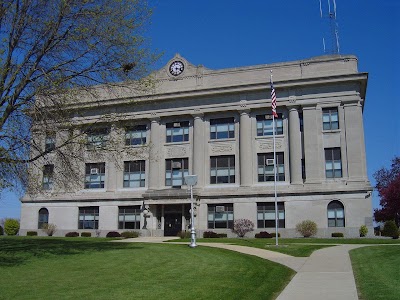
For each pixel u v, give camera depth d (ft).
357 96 141.49
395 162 214.28
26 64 65.10
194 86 156.97
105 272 51.26
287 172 144.97
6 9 62.95
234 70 154.30
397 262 58.44
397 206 169.78
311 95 144.77
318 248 84.38
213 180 152.35
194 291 40.57
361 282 44.65
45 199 168.04
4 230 173.06
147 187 157.79
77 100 70.28
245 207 145.18
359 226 133.80
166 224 153.07
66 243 87.20
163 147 159.12
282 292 40.68
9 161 60.03
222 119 155.43
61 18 65.46
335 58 145.48
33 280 46.29
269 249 81.71
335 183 138.51
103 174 164.04
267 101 148.77
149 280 46.24
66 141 68.44
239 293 39.83
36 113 64.34
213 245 89.86
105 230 158.10
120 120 77.25
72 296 38.60
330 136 141.69
